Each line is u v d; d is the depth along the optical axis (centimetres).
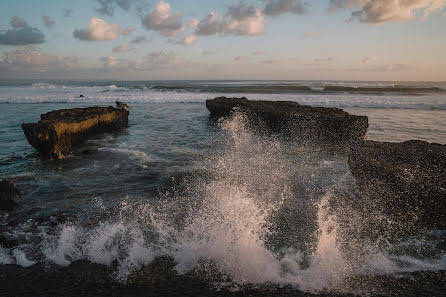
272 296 258
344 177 556
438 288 267
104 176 571
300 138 990
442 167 431
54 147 711
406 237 354
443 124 1177
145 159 687
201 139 932
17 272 288
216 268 296
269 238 352
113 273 288
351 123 925
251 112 1183
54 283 273
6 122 1161
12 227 372
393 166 441
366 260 309
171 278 282
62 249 325
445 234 357
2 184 454
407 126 1139
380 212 414
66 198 466
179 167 630
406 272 290
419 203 380
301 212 421
